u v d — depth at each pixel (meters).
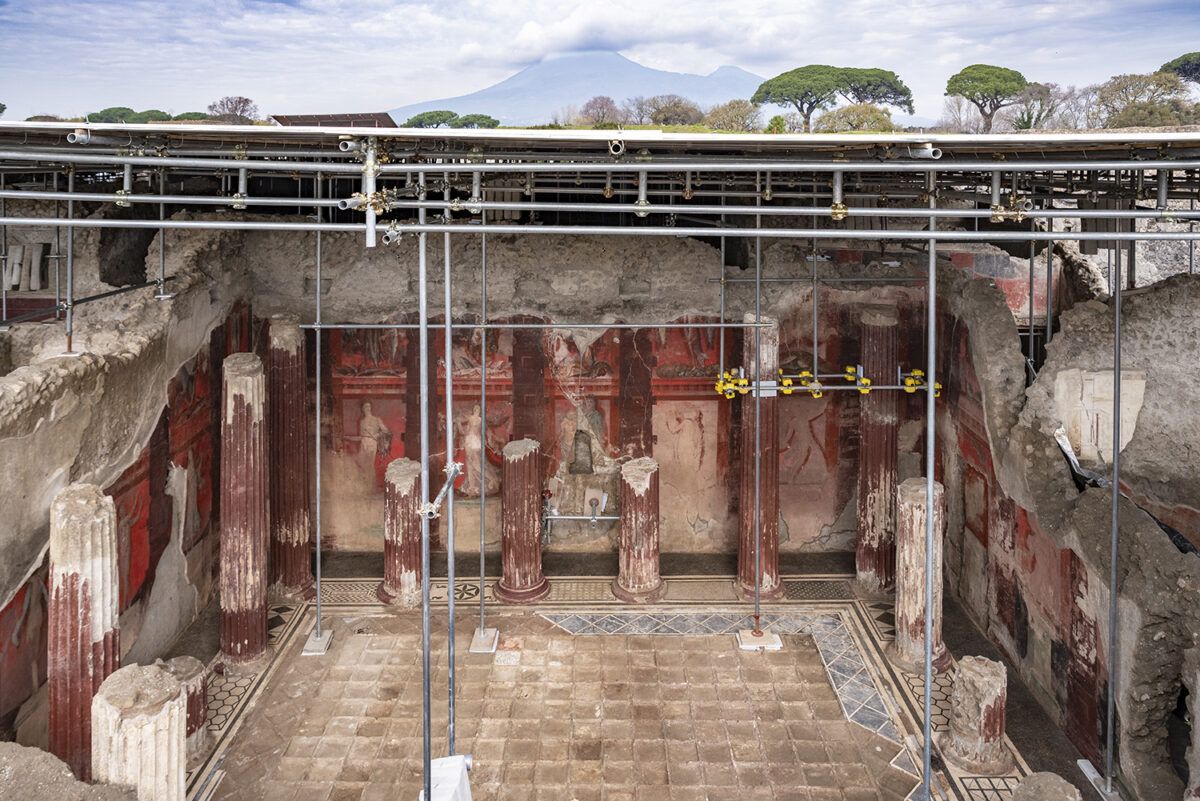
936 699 12.65
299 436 15.48
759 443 14.30
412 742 11.74
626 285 17.06
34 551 10.20
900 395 17.11
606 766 11.24
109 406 11.84
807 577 16.67
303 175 14.27
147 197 8.19
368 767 11.24
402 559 15.44
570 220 18.53
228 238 15.77
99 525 9.69
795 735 11.88
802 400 17.39
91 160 8.03
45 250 14.28
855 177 13.90
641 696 12.80
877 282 16.78
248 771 11.16
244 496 13.31
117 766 8.57
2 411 9.45
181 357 14.16
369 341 17.17
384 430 17.45
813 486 17.66
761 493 15.50
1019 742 11.77
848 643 14.27
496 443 17.48
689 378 17.31
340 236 16.81
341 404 17.39
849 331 17.14
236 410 13.19
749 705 12.57
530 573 15.80
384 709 12.48
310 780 11.00
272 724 12.12
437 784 8.66
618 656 13.90
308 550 15.92
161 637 13.73
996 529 14.11
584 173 12.90
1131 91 47.31
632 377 17.31
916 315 16.98
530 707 12.54
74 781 8.01
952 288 15.76
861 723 12.12
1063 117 48.75
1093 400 13.73
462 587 16.38
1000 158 9.25
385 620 15.04
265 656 13.69
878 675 13.31
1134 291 14.03
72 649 9.56
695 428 17.47
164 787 8.82
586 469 17.62
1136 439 13.97
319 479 14.10
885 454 15.61
